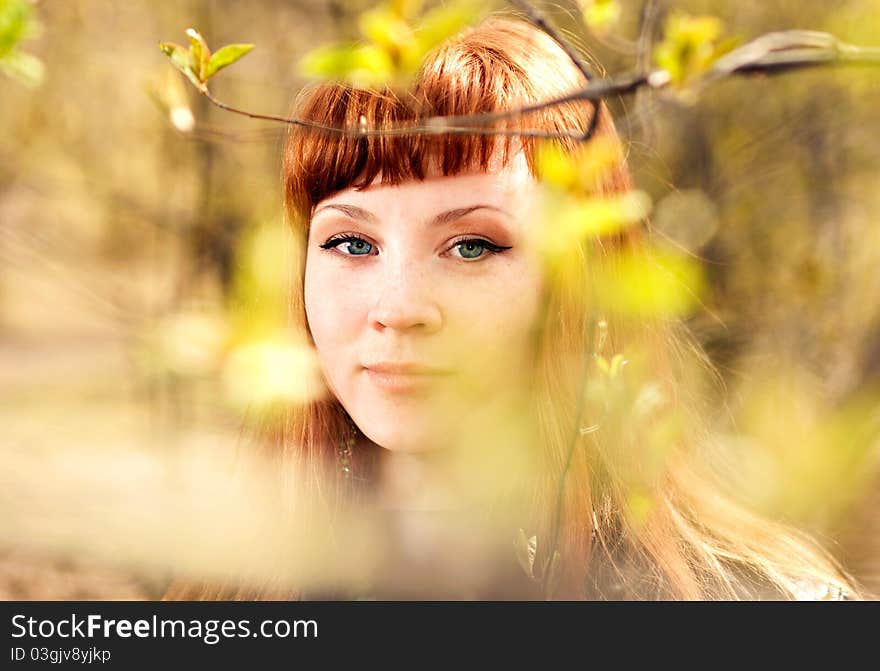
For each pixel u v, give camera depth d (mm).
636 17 2750
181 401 2863
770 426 2020
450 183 1192
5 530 2967
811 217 3406
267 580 1603
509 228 1201
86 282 1876
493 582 1403
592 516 1409
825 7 2744
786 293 3205
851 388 2426
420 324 1198
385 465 1465
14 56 967
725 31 3223
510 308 1220
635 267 732
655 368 1425
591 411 1232
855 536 1656
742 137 3299
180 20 4117
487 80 1218
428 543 1427
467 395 1238
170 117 1251
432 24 702
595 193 833
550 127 1234
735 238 3264
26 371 5211
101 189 3762
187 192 3467
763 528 1580
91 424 3896
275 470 1608
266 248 962
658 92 728
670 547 1444
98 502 2730
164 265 3436
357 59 694
